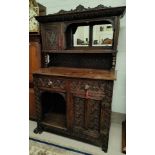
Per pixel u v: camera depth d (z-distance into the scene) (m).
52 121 1.92
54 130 1.84
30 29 2.02
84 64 2.03
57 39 1.89
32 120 2.22
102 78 1.40
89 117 1.57
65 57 2.12
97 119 1.55
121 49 1.94
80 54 2.02
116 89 2.08
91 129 1.60
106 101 1.45
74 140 1.77
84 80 1.48
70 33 1.95
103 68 1.94
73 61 2.08
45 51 1.98
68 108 1.64
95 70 1.87
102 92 1.44
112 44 1.72
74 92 1.56
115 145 1.69
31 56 2.05
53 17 1.79
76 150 1.59
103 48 1.81
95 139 1.61
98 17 1.64
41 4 2.20
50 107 2.21
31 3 2.01
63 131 1.76
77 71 1.78
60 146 1.66
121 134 1.90
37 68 2.05
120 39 1.92
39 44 2.00
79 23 1.86
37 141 1.75
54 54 2.16
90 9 1.68
